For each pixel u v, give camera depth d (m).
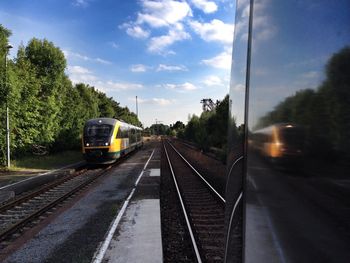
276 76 1.60
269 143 1.66
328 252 1.21
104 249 6.98
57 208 11.13
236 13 2.64
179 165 24.97
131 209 10.52
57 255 6.86
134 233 8.00
